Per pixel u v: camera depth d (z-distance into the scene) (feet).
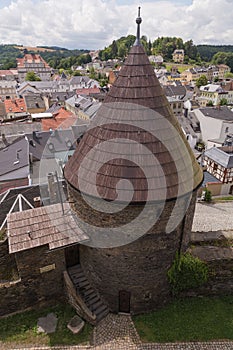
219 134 194.29
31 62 593.42
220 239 55.88
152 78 41.19
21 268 46.24
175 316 49.44
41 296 50.21
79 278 52.75
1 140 124.26
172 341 45.47
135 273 45.93
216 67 578.25
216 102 338.34
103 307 50.52
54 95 298.97
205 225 82.64
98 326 47.98
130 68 40.91
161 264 46.34
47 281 49.37
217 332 46.80
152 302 49.60
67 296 51.21
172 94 328.70
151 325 47.98
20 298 48.75
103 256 46.29
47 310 51.16
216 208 93.97
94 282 50.75
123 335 46.52
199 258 50.39
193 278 48.98
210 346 44.73
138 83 40.42
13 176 91.15
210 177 114.21
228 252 52.13
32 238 46.21
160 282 48.03
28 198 67.62
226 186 109.09
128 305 49.44
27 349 44.62
